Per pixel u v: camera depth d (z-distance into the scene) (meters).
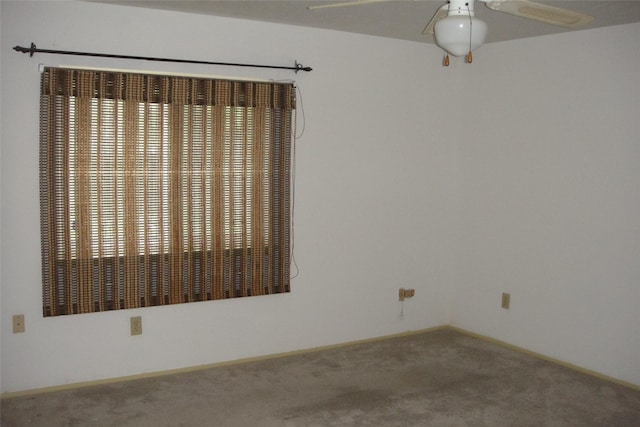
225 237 3.37
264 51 3.44
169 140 3.15
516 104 3.80
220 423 2.71
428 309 4.29
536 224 3.71
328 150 3.72
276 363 3.55
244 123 3.34
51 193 2.91
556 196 3.58
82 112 2.93
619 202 3.25
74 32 2.93
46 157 2.89
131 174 3.07
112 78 2.98
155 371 3.30
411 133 4.06
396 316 4.14
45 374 3.03
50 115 2.87
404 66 3.98
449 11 2.22
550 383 3.28
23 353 2.97
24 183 2.89
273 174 3.48
